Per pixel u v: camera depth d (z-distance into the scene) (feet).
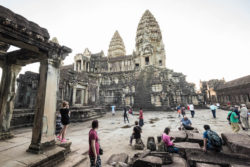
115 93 121.80
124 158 15.80
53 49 16.05
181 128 28.76
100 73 137.18
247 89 95.91
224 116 57.93
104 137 27.66
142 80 115.14
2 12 11.20
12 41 13.00
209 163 14.15
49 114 14.80
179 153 16.42
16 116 33.94
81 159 15.69
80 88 55.36
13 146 15.90
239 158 14.05
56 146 15.21
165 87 100.42
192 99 117.50
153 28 151.84
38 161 11.66
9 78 19.88
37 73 44.83
